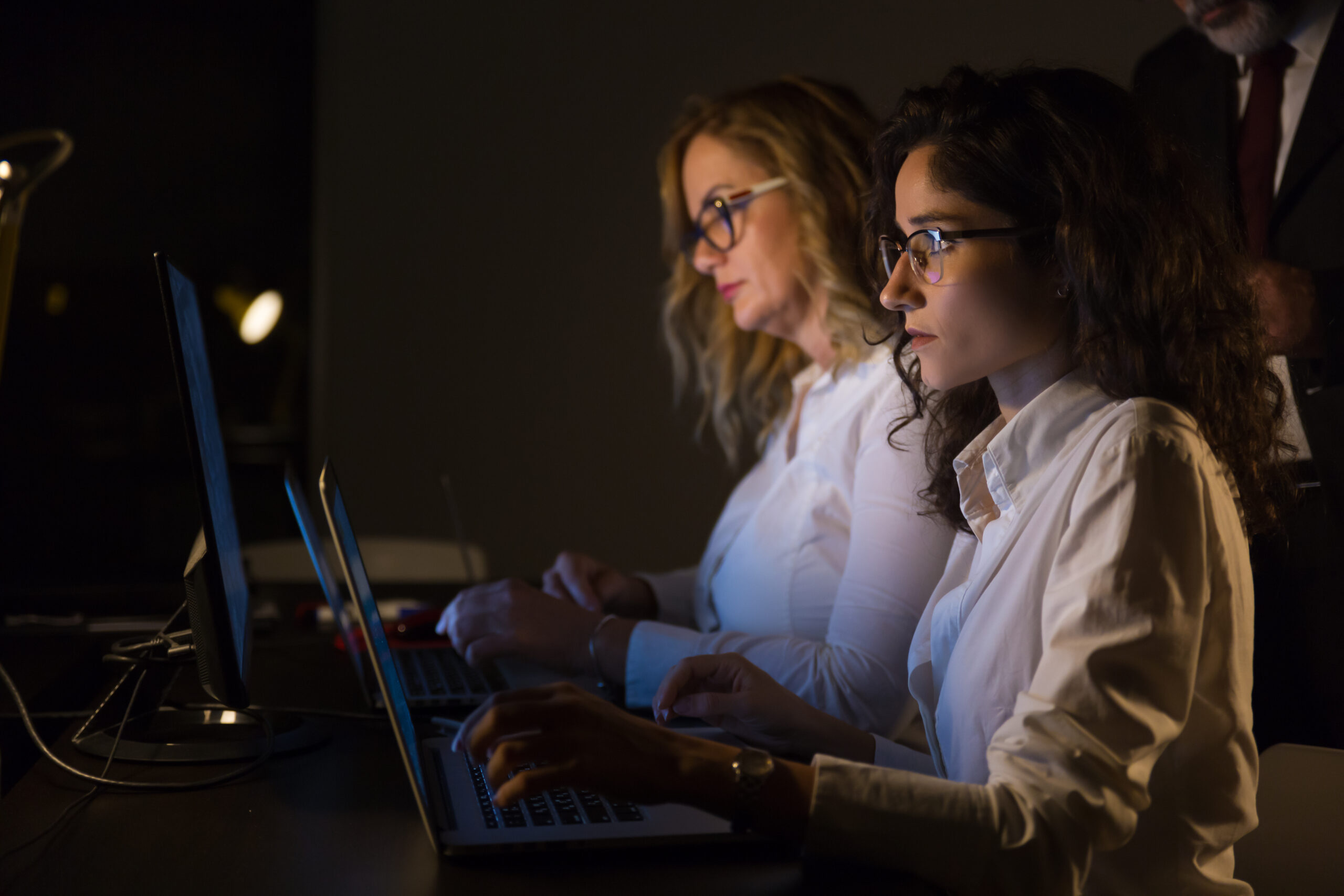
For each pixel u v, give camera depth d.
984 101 0.90
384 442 3.51
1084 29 3.01
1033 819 0.68
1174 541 0.75
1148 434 0.78
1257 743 1.51
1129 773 0.69
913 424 1.27
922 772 1.02
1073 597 0.75
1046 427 0.89
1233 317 0.92
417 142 3.49
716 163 1.69
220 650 0.84
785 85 1.70
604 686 1.31
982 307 0.88
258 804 0.86
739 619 1.53
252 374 3.60
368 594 0.92
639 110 3.49
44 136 1.25
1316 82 1.55
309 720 1.14
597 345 3.52
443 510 3.51
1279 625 1.49
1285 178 1.58
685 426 3.52
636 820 0.81
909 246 0.91
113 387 3.51
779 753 1.03
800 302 1.66
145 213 3.51
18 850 0.76
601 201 3.51
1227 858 0.86
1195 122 1.70
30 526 3.47
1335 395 1.46
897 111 1.02
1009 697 0.84
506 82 3.49
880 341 1.18
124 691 1.18
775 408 1.98
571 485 3.54
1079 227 0.84
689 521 3.53
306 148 3.58
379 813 0.84
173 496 3.54
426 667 1.41
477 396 3.52
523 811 0.83
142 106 3.50
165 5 3.50
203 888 0.69
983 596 0.89
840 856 0.69
